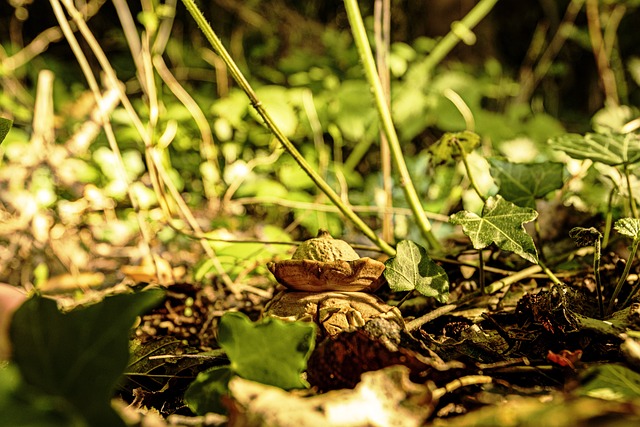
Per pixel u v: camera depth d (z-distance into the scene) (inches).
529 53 56.5
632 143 16.4
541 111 54.5
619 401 9.8
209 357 13.5
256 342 10.9
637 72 45.9
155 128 21.5
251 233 31.1
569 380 11.2
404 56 43.8
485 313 13.8
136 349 14.1
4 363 10.4
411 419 9.7
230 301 18.8
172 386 13.3
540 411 9.0
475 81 45.3
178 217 27.0
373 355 11.3
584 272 16.7
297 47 54.6
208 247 19.8
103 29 54.8
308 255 13.3
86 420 9.2
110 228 27.6
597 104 56.1
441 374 11.3
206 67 51.1
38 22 54.2
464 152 17.2
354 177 37.4
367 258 13.0
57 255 24.7
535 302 13.6
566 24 50.7
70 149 29.6
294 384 10.9
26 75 49.2
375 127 39.6
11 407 8.7
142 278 21.0
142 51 22.9
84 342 9.5
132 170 33.3
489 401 10.8
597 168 19.4
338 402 9.6
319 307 12.8
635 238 13.5
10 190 26.7
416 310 16.3
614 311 14.1
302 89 42.3
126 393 13.7
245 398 9.7
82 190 29.6
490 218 14.2
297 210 32.9
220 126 39.4
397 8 54.1
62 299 20.6
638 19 55.4
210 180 35.3
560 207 20.2
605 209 20.1
